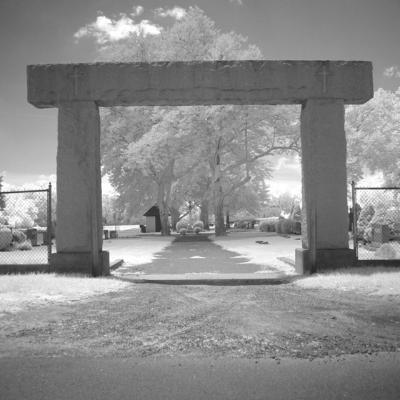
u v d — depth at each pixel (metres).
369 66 12.50
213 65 12.37
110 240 39.16
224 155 50.03
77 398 3.77
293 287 10.20
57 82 12.36
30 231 31.20
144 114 46.38
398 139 47.28
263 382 4.09
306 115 12.61
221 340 5.55
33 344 5.42
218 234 43.22
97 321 6.65
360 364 4.55
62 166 12.38
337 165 12.48
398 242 21.53
